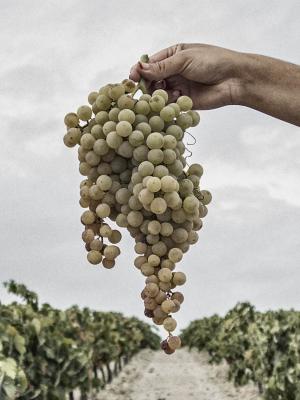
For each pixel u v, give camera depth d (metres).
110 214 0.56
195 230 0.56
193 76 0.64
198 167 0.56
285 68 0.65
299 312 2.77
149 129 0.53
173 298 0.52
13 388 1.32
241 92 0.65
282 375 2.05
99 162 0.55
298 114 0.65
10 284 2.12
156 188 0.50
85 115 0.55
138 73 0.62
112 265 0.54
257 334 2.69
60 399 1.87
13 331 1.58
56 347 1.93
